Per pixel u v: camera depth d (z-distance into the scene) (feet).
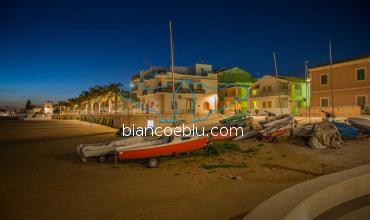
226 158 50.78
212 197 28.78
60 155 57.62
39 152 61.62
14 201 28.40
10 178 38.40
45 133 112.06
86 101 292.81
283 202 18.21
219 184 34.22
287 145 60.08
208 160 49.37
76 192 31.48
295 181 35.29
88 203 27.55
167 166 45.60
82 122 210.79
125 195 30.19
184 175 39.34
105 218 23.56
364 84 113.91
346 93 120.47
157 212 24.72
